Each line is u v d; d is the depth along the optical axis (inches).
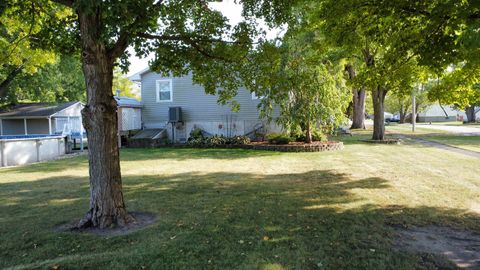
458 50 179.9
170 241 146.4
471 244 139.4
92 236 154.6
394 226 162.7
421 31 203.9
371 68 300.4
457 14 147.6
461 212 184.2
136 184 281.6
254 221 173.8
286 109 506.6
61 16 232.2
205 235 153.5
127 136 695.7
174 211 195.5
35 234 159.2
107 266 122.6
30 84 796.0
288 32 250.2
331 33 272.1
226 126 682.2
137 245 142.6
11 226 172.1
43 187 278.1
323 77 493.0
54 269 120.6
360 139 712.4
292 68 401.7
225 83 247.8
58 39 206.5
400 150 504.4
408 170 324.8
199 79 243.6
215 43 218.5
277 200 217.9
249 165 388.2
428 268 118.2
